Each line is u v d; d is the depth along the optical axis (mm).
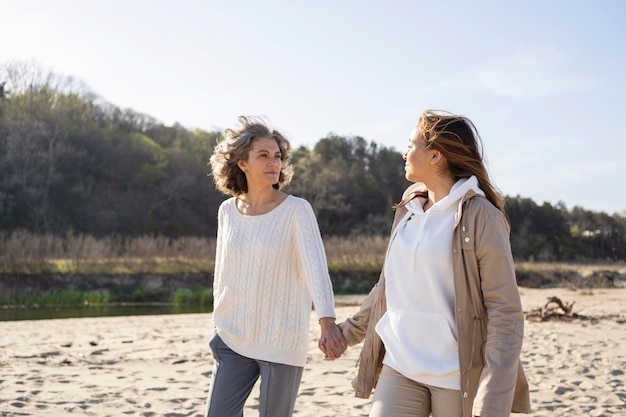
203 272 29609
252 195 3541
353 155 75562
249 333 3377
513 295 2645
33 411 5621
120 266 28688
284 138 3566
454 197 2779
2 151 48844
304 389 6742
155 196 56281
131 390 6668
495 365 2545
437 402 2744
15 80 53781
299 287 3465
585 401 6152
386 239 35375
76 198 50719
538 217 70000
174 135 69562
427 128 2879
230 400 3385
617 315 14852
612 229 73188
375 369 3033
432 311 2781
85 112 56531
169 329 13133
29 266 26656
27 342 10758
